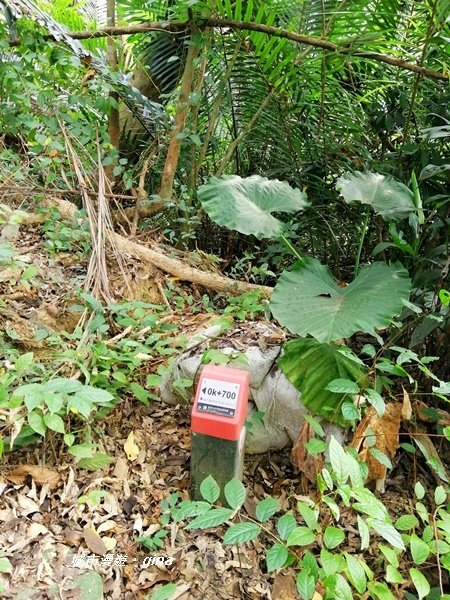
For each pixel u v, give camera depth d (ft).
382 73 7.57
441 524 3.42
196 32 7.64
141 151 10.25
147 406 5.62
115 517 4.45
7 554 3.91
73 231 7.16
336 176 8.34
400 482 5.34
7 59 7.85
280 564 2.98
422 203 5.72
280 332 5.90
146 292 7.49
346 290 4.81
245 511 4.76
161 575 4.08
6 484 4.38
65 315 6.37
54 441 4.76
